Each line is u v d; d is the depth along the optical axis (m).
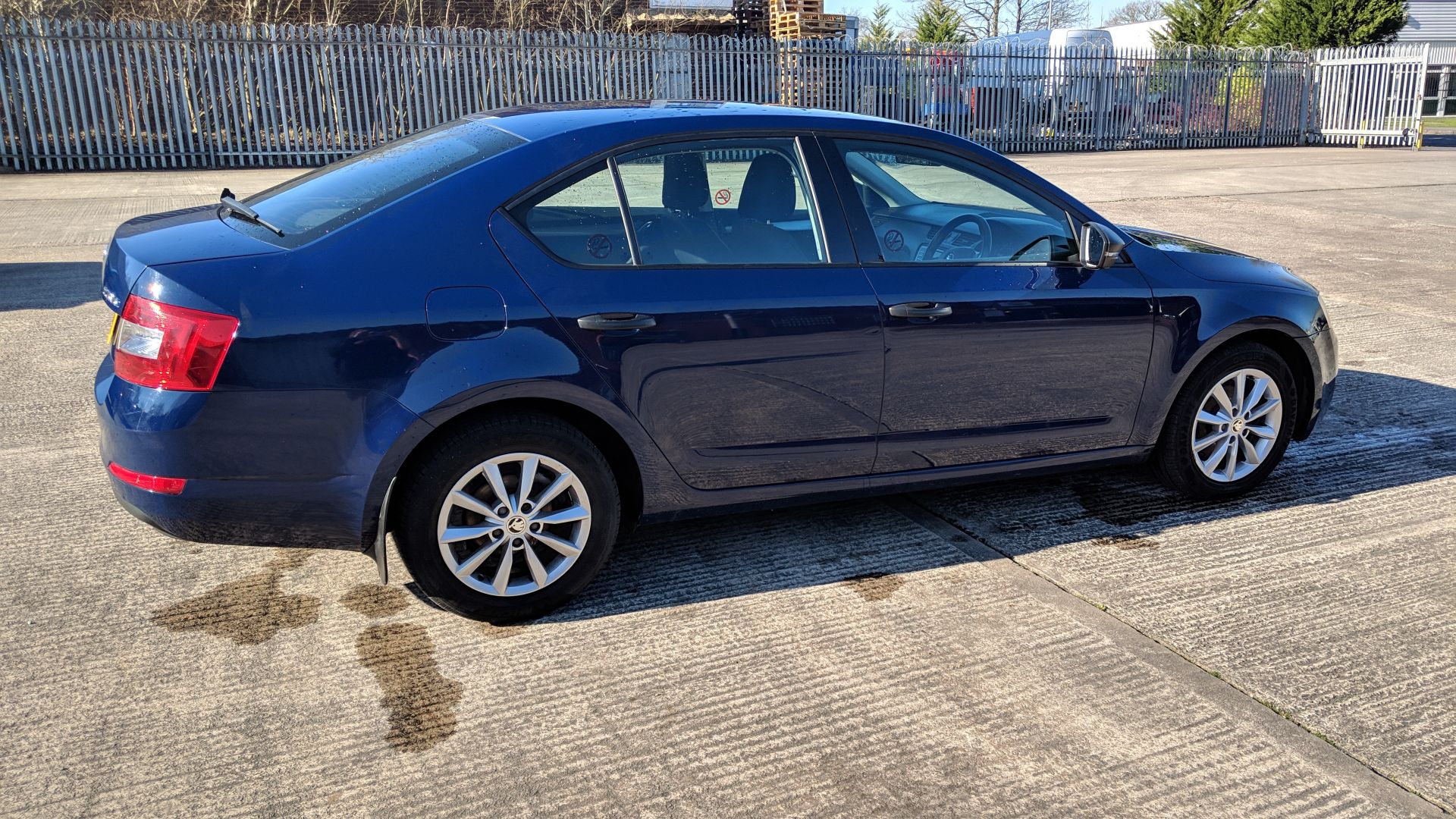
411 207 3.14
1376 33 27.75
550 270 3.20
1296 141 25.62
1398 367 6.38
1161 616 3.45
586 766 2.68
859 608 3.49
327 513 3.06
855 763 2.70
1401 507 4.33
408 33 17.38
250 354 2.88
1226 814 2.52
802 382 3.52
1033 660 3.18
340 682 3.02
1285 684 3.07
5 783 2.56
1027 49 22.42
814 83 20.61
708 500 3.57
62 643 3.19
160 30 15.95
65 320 7.00
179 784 2.58
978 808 2.54
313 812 2.49
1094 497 4.45
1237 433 4.31
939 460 3.87
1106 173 17.92
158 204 12.12
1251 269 4.35
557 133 3.37
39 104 15.48
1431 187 15.94
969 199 3.83
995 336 3.75
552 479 3.29
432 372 3.03
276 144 16.98
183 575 3.64
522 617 3.36
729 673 3.10
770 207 3.54
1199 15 30.48
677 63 19.39
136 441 2.93
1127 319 3.96
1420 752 2.76
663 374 3.31
